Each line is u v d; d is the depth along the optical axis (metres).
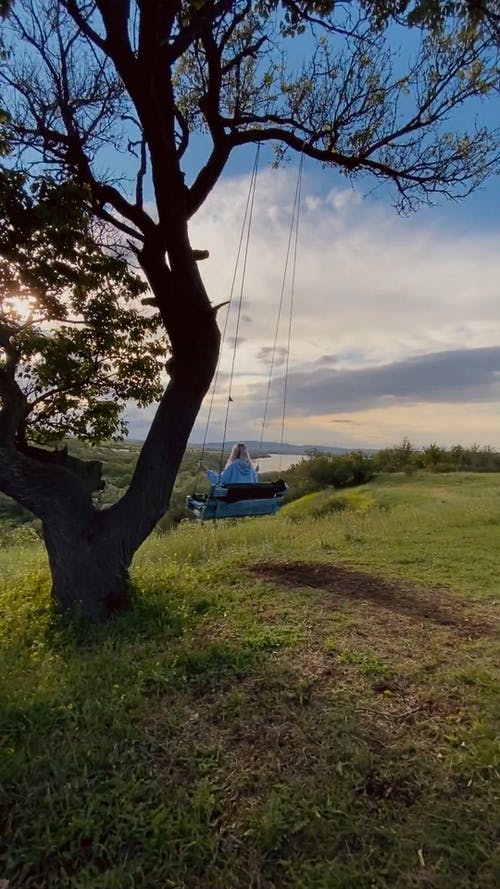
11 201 3.93
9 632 4.22
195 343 4.81
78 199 4.27
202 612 4.64
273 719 2.87
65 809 2.21
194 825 2.12
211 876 1.93
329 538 8.49
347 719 2.85
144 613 4.51
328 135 5.84
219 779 2.40
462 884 1.86
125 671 3.44
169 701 3.08
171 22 4.20
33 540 12.52
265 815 2.15
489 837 2.07
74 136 5.01
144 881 1.90
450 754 2.57
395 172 5.91
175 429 4.77
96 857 2.01
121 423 5.98
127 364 5.73
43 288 4.68
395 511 12.66
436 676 3.41
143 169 5.22
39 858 2.00
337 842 2.05
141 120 4.36
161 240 4.92
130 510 4.65
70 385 5.50
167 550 7.84
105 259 5.11
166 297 4.96
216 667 3.47
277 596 5.08
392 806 2.24
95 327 5.35
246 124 6.12
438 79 5.40
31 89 5.04
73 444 8.90
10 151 4.93
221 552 7.69
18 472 4.34
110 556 4.54
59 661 3.65
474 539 8.21
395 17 3.99
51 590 4.80
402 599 5.12
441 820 2.15
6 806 2.24
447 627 4.38
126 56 4.14
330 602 4.94
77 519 4.53
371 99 5.70
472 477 21.19
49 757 2.53
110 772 2.44
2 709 2.95
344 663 3.57
